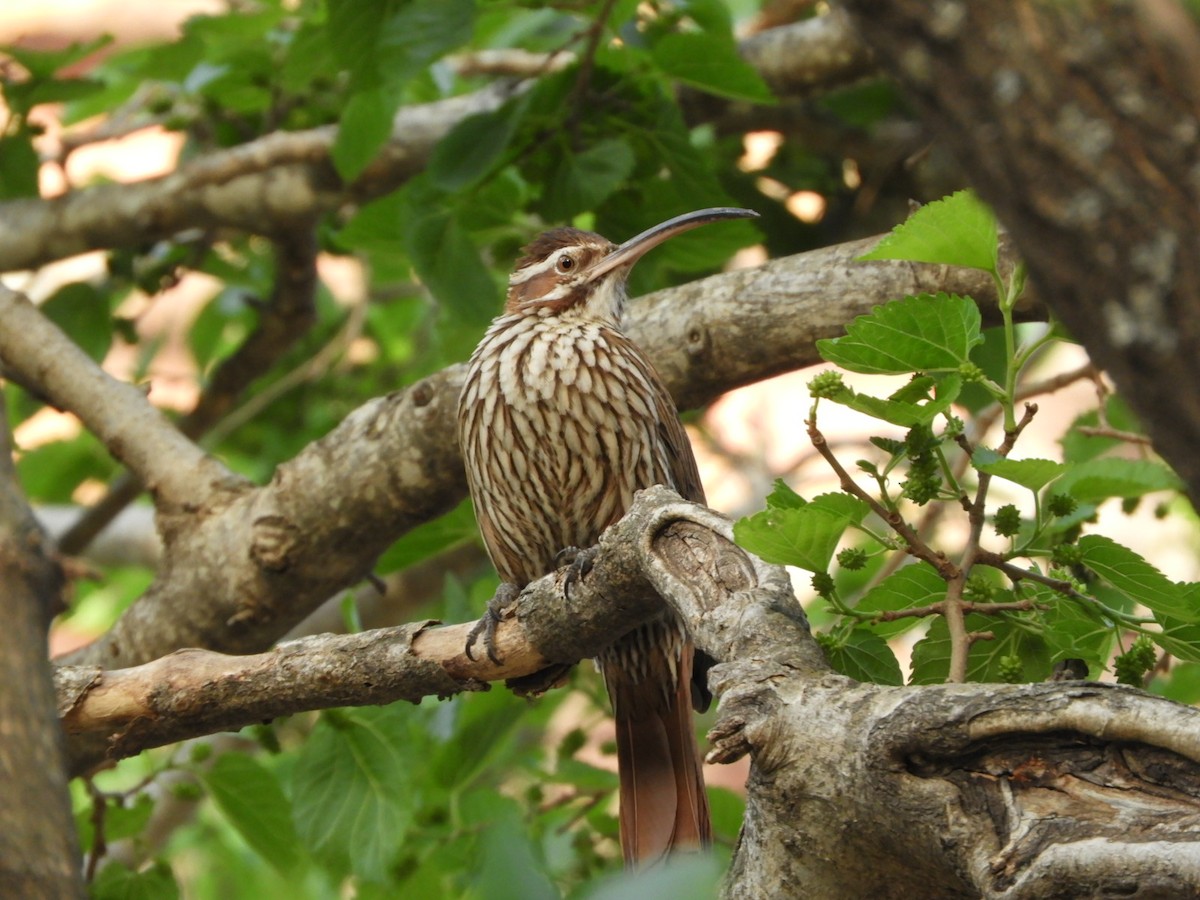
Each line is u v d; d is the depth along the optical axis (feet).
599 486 33.09
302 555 34.78
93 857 32.65
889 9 11.82
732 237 37.22
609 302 34.58
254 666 25.98
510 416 32.81
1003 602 22.63
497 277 41.86
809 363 32.30
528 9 36.29
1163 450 11.37
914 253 21.45
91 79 42.01
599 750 38.45
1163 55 11.04
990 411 35.73
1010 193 11.60
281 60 43.34
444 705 35.99
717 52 34.94
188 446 36.29
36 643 15.10
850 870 16.94
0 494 15.74
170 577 35.50
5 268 43.86
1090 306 11.38
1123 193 11.06
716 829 34.71
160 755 48.98
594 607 23.73
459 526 36.09
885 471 20.84
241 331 56.59
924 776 15.72
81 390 36.32
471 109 43.55
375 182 43.34
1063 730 15.14
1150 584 21.07
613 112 36.78
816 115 45.47
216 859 49.70
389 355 56.85
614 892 11.79
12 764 14.11
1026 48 11.30
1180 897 13.53
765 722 16.98
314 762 33.40
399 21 32.99
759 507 50.70
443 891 34.71
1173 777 14.70
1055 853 14.29
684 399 33.99
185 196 43.47
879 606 22.22
